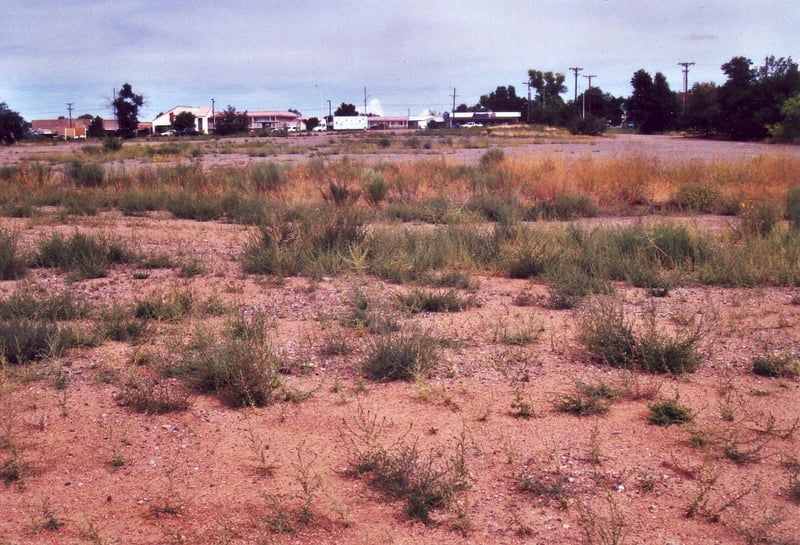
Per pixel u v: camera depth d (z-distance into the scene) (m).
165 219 17.62
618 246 11.59
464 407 5.45
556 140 70.19
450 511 4.00
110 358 6.39
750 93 70.94
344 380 6.03
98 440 4.82
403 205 17.77
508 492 4.22
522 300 8.82
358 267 9.99
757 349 6.97
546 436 4.96
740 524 3.89
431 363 6.28
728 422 5.21
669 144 60.53
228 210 18.27
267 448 4.75
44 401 5.45
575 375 6.19
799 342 7.14
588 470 4.48
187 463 4.54
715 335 7.38
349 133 102.56
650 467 4.54
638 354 6.52
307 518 3.89
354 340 7.01
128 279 10.00
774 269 10.36
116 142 53.06
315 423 5.15
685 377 6.14
